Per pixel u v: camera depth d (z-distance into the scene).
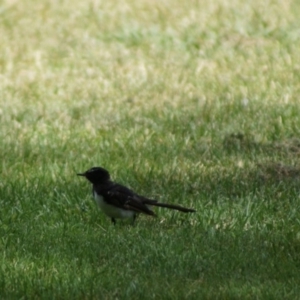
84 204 12.62
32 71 21.38
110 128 16.69
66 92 19.47
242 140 15.73
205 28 25.23
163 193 13.20
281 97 18.61
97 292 9.56
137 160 14.72
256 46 23.42
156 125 16.83
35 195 13.05
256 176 13.87
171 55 22.78
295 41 23.92
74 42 24.11
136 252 10.74
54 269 10.27
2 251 10.93
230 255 10.62
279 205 12.52
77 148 15.48
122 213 11.60
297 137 15.98
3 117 17.58
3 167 14.49
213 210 12.20
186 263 10.35
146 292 9.52
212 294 9.45
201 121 17.02
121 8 27.88
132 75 20.81
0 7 28.16
